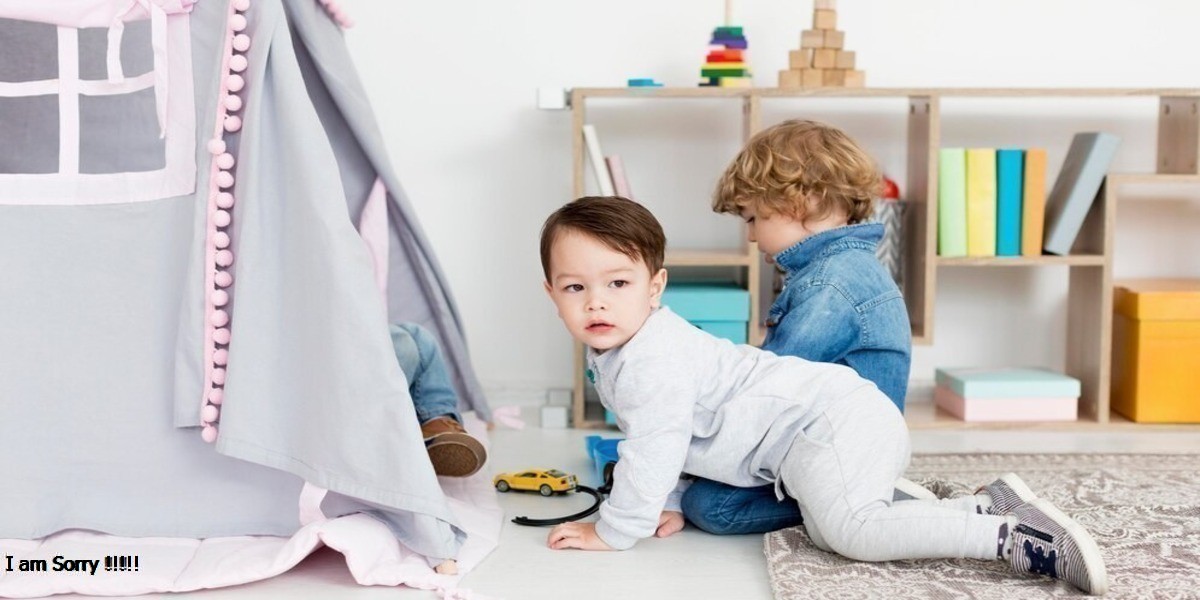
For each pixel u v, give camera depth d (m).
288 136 1.36
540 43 2.40
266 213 1.38
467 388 2.19
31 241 1.42
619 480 1.44
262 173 1.37
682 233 2.44
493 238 2.45
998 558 1.31
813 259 1.66
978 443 2.09
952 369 2.42
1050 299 2.47
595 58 2.41
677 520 1.57
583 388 2.27
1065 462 1.89
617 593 1.31
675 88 2.15
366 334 1.33
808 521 1.43
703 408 1.47
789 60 2.20
